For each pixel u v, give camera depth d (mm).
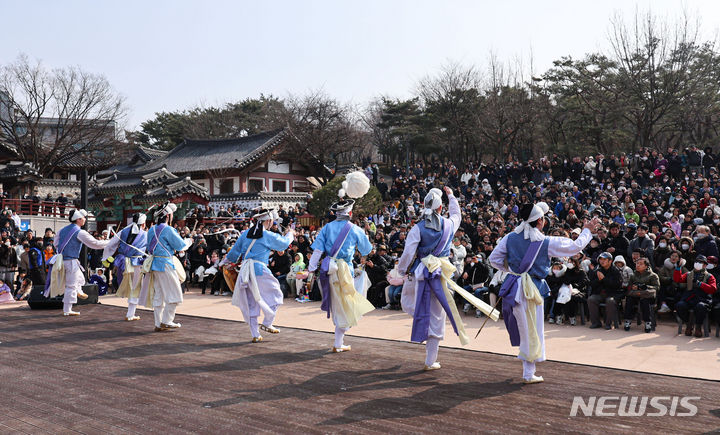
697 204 14602
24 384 5055
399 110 48219
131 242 8609
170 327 7910
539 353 4859
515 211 17516
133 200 22453
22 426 3963
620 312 8641
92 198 23766
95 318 8922
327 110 38062
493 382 4980
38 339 7176
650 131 32375
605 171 21750
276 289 7227
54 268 9023
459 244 10625
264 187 35062
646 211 14891
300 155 35656
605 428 3777
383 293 10344
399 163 50531
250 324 6988
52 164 37656
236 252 7238
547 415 4059
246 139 36438
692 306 7355
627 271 8273
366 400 4465
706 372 5375
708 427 3793
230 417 4098
